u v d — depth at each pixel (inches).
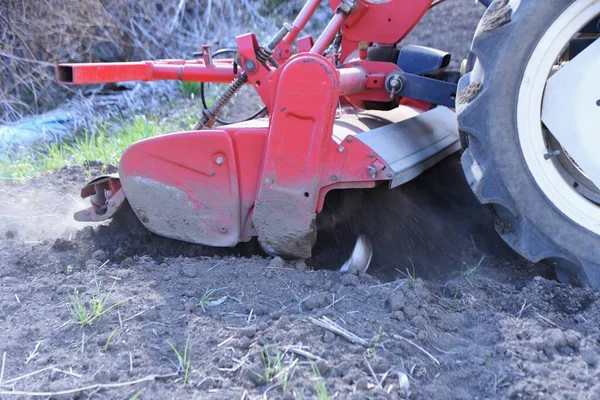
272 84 134.3
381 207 160.7
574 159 125.0
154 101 332.8
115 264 146.3
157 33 370.3
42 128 298.8
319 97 129.8
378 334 110.0
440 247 155.7
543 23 120.4
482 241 157.2
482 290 128.1
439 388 99.8
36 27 332.8
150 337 112.1
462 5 362.9
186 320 116.5
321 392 96.0
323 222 156.5
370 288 125.5
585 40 136.9
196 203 144.2
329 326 111.1
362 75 160.6
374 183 133.7
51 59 338.0
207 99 324.5
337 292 124.3
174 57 370.9
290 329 110.7
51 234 173.0
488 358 106.0
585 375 101.9
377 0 183.8
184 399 97.8
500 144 126.0
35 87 339.0
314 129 131.4
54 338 113.7
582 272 127.3
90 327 115.5
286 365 103.2
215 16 390.0
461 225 164.2
